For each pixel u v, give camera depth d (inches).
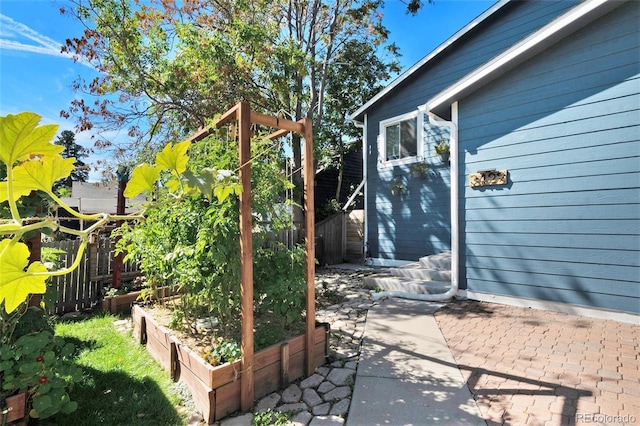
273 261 118.6
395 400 89.7
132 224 195.0
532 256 164.2
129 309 176.9
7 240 23.7
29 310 92.2
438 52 294.4
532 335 130.5
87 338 136.3
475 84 180.2
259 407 88.1
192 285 114.2
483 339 129.6
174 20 294.7
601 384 93.9
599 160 146.6
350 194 511.8
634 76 139.3
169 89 276.8
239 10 297.0
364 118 355.3
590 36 149.8
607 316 143.4
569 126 154.6
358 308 179.3
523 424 78.4
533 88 165.5
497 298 175.5
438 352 119.6
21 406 71.9
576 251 151.8
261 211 108.3
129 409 86.7
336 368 109.3
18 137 23.8
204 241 100.3
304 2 323.0
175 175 42.9
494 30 271.6
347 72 435.5
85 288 184.7
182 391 94.1
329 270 310.5
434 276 216.8
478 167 183.8
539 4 249.0
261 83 319.3
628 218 139.6
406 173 313.3
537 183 163.0
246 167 92.0
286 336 112.0
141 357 118.0
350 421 80.9
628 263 139.0
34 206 81.0
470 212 186.4
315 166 376.5
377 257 335.0
